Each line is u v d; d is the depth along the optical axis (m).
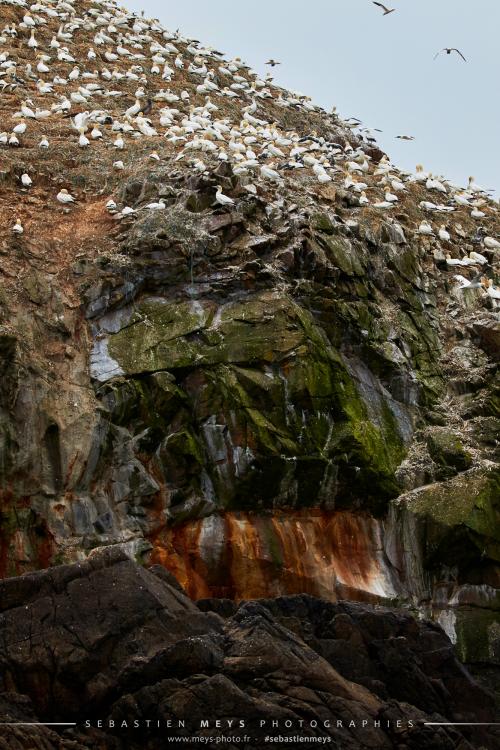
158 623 35.38
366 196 64.56
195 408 47.72
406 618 39.50
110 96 75.88
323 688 34.69
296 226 53.50
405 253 58.50
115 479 46.25
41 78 77.00
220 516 46.81
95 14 90.62
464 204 70.06
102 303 49.47
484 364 56.06
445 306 59.44
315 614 39.59
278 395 48.12
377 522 49.53
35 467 45.00
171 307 50.03
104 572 36.03
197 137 63.53
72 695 34.09
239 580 46.47
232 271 50.69
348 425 49.19
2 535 44.03
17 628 34.59
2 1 87.75
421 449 51.62
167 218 52.12
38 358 47.12
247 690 33.91
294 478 47.56
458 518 48.19
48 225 53.69
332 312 51.97
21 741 31.72
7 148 60.72
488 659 47.31
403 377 53.44
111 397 47.09
